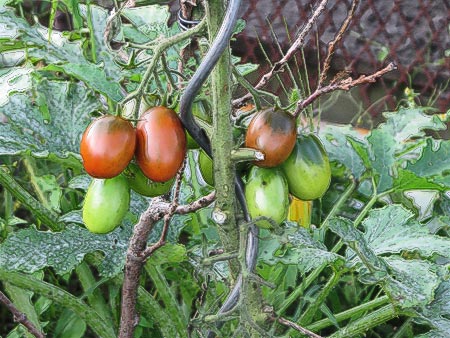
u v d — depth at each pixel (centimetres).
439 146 133
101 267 111
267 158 87
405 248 111
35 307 137
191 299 138
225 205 90
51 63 121
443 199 138
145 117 85
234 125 93
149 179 87
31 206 127
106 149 83
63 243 110
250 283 94
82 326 137
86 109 120
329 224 102
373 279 106
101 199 89
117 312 137
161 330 124
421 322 115
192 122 86
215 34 83
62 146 117
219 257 88
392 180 133
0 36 130
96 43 136
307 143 92
